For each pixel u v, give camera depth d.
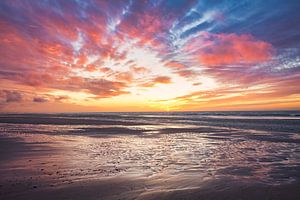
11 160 10.60
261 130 25.45
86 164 9.94
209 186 6.80
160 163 10.21
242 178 7.68
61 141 17.50
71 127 32.81
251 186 6.75
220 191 6.34
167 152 12.98
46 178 7.73
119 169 9.05
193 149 14.05
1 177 7.86
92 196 6.05
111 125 37.28
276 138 18.58
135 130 27.89
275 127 28.59
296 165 9.59
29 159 10.87
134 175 8.16
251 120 44.81
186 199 5.79
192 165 9.79
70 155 11.94
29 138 19.20
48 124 39.97
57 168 9.17
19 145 15.15
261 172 8.50
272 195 6.01
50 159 10.90
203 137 20.39
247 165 9.69
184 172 8.58
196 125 36.12
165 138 19.83
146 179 7.64
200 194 6.12
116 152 12.95
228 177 7.82
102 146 15.15
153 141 17.86
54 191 6.45
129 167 9.41
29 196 6.08
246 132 23.89
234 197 5.90
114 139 19.14
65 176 8.00
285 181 7.27
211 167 9.40
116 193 6.26
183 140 18.42
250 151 13.12
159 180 7.52
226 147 14.67
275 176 7.91
